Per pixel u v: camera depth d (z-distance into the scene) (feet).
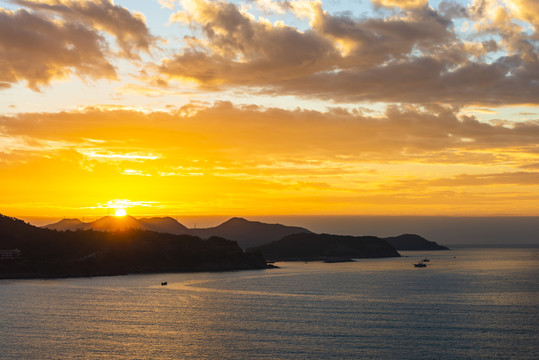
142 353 353.72
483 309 539.70
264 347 367.66
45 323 453.99
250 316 497.05
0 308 543.80
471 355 344.90
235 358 340.80
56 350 359.46
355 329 426.92
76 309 538.47
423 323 453.58
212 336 403.75
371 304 582.35
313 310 535.60
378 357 340.59
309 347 366.63
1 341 383.45
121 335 406.41
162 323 458.09
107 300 618.44
